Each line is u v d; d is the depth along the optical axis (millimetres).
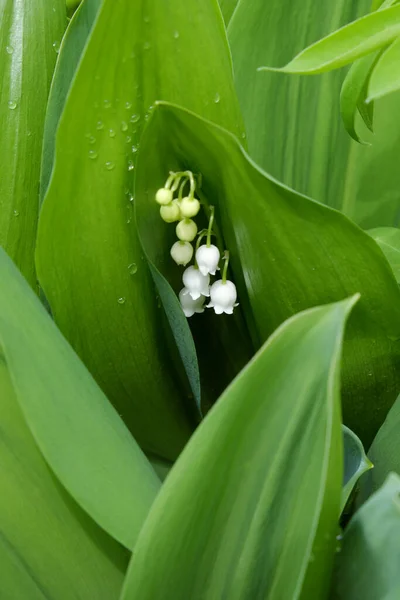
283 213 341
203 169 352
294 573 291
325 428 286
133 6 329
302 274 353
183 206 350
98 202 352
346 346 365
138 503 303
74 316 367
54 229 348
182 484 286
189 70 345
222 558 295
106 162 347
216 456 287
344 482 340
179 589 295
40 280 354
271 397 288
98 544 309
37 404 298
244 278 369
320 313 285
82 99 335
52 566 305
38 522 306
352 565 300
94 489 299
